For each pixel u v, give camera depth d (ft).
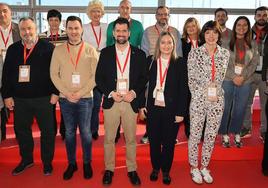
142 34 12.01
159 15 11.38
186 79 8.84
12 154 11.09
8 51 9.27
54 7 17.99
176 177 10.11
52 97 9.39
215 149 11.41
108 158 9.48
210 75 8.80
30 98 9.25
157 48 8.86
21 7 17.89
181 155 11.37
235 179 10.11
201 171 9.95
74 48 9.02
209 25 8.59
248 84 10.95
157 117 8.95
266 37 10.89
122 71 8.73
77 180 9.74
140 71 8.79
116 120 8.99
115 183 9.61
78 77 8.96
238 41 10.77
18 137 9.98
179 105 8.86
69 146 9.64
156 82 8.87
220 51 8.80
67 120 9.32
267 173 10.30
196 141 9.45
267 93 10.59
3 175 10.10
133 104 8.77
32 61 9.08
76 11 18.10
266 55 10.65
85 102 9.21
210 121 9.15
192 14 18.45
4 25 11.08
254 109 14.88
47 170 10.05
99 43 11.88
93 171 10.43
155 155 9.48
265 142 10.20
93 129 11.91
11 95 9.44
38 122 9.65
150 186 9.42
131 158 9.45
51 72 9.03
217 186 9.57
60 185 9.41
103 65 8.76
